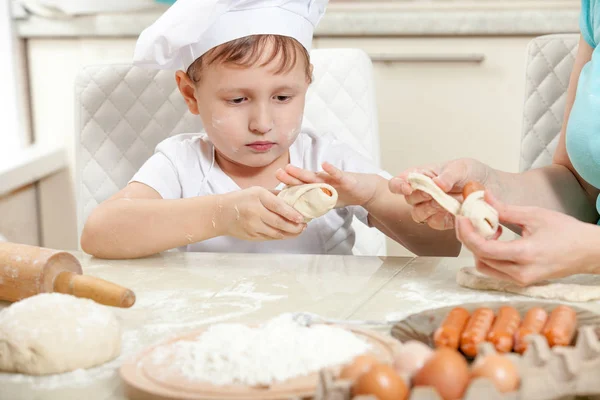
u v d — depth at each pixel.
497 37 2.13
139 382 0.61
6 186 2.13
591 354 0.57
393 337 0.71
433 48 2.18
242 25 1.18
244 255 1.08
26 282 0.83
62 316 0.70
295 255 1.08
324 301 0.87
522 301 0.79
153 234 1.08
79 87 1.52
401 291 0.90
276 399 0.57
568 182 1.23
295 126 1.26
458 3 2.22
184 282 0.96
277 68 1.20
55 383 0.66
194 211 1.09
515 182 1.18
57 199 2.46
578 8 2.10
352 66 1.52
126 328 0.79
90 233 1.11
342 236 1.39
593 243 0.84
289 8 1.21
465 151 2.24
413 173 0.94
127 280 0.97
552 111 1.47
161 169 1.35
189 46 1.23
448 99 2.21
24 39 2.38
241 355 0.62
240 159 1.28
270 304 0.86
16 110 2.39
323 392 0.52
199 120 1.52
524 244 0.83
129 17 2.28
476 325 0.67
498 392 0.50
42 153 2.35
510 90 2.17
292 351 0.63
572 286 0.86
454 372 0.51
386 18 2.16
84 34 2.32
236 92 1.21
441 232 1.28
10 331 0.68
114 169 1.53
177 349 0.66
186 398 0.58
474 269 0.93
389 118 2.26
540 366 0.55
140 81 1.52
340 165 1.40
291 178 1.08
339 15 2.19
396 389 0.49
